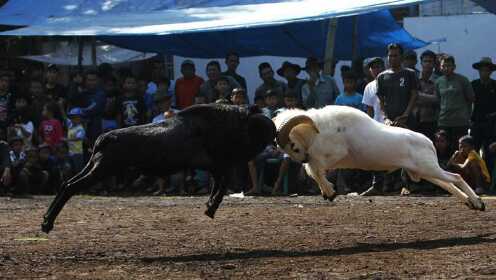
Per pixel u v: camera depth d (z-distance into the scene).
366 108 15.38
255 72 22.02
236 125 9.11
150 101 17.73
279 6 17.73
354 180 16.02
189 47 21.22
